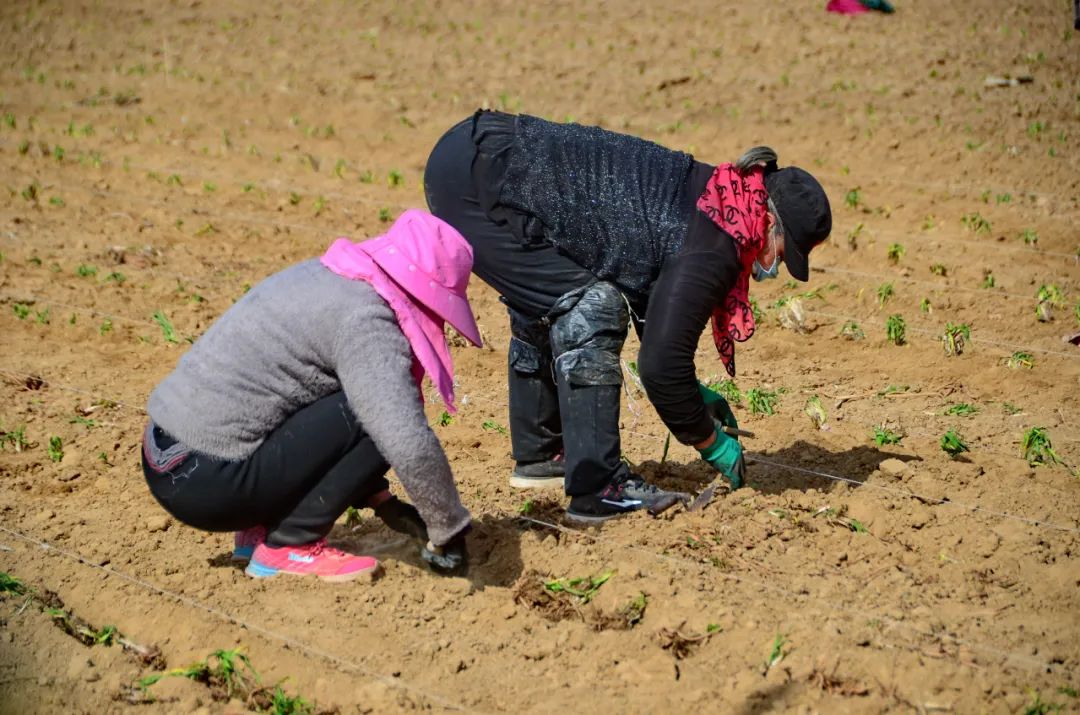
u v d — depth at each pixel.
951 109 48.53
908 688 14.31
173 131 46.53
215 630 15.57
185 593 16.41
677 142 45.12
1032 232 33.50
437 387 14.70
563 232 16.50
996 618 15.77
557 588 16.48
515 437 19.52
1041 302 27.81
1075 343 26.33
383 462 15.23
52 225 34.50
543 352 18.66
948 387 24.27
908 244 33.75
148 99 51.56
